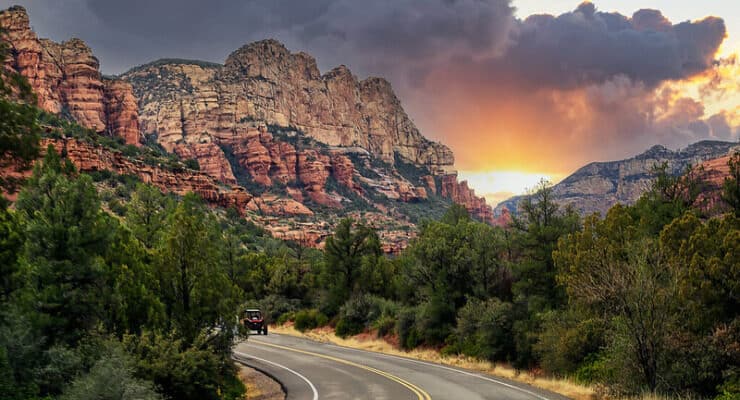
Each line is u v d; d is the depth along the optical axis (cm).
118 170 11056
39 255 1708
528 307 2611
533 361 2420
